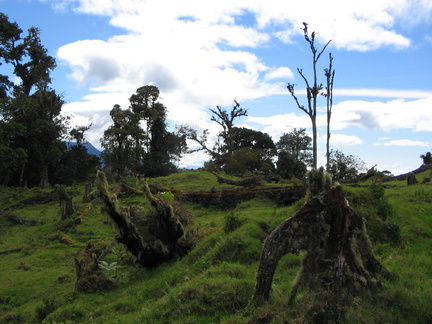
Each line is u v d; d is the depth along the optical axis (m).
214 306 6.47
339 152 29.25
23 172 47.59
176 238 11.98
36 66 47.16
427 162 27.19
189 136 58.78
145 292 9.21
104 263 11.57
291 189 19.38
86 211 23.36
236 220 11.62
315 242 5.97
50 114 44.12
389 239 9.52
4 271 14.75
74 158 48.34
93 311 9.03
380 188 11.13
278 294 6.24
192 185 29.31
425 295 5.86
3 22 46.94
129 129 47.88
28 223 23.75
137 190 27.06
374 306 5.59
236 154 48.50
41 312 9.65
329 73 29.12
